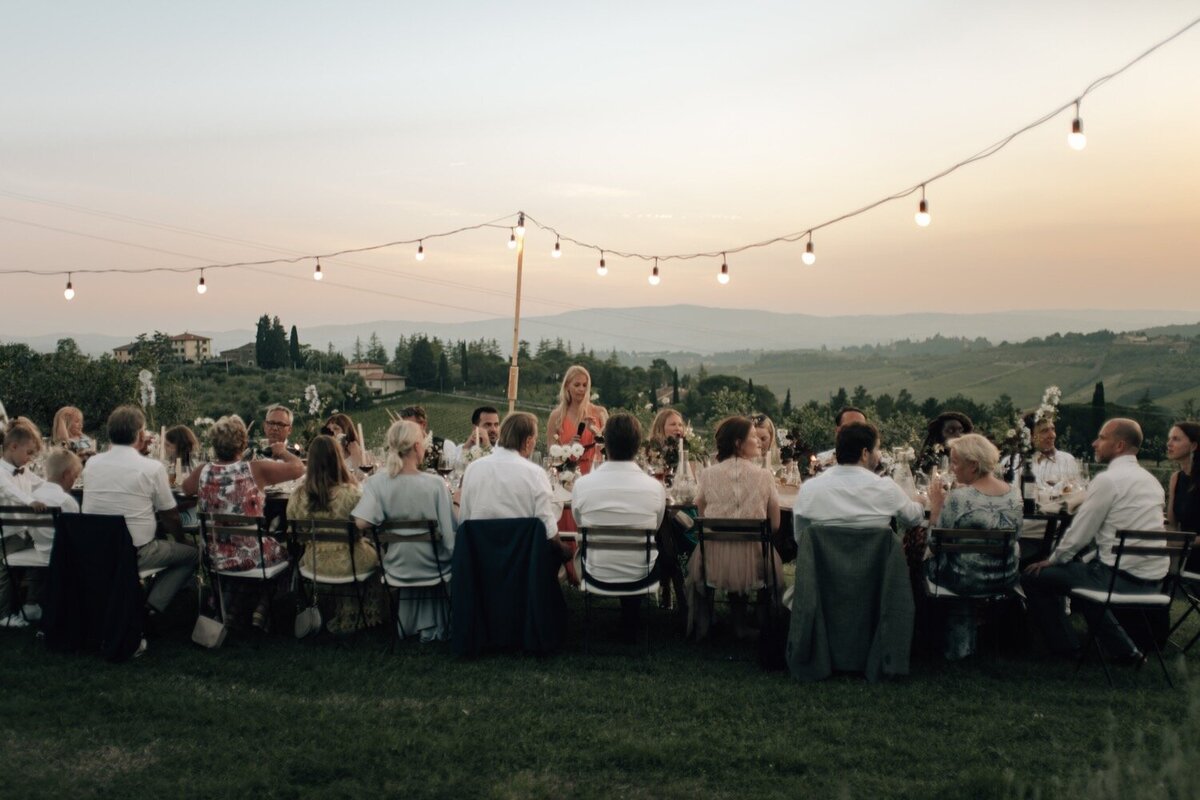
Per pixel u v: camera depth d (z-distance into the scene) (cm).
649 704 456
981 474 514
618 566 537
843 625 494
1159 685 487
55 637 528
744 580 536
